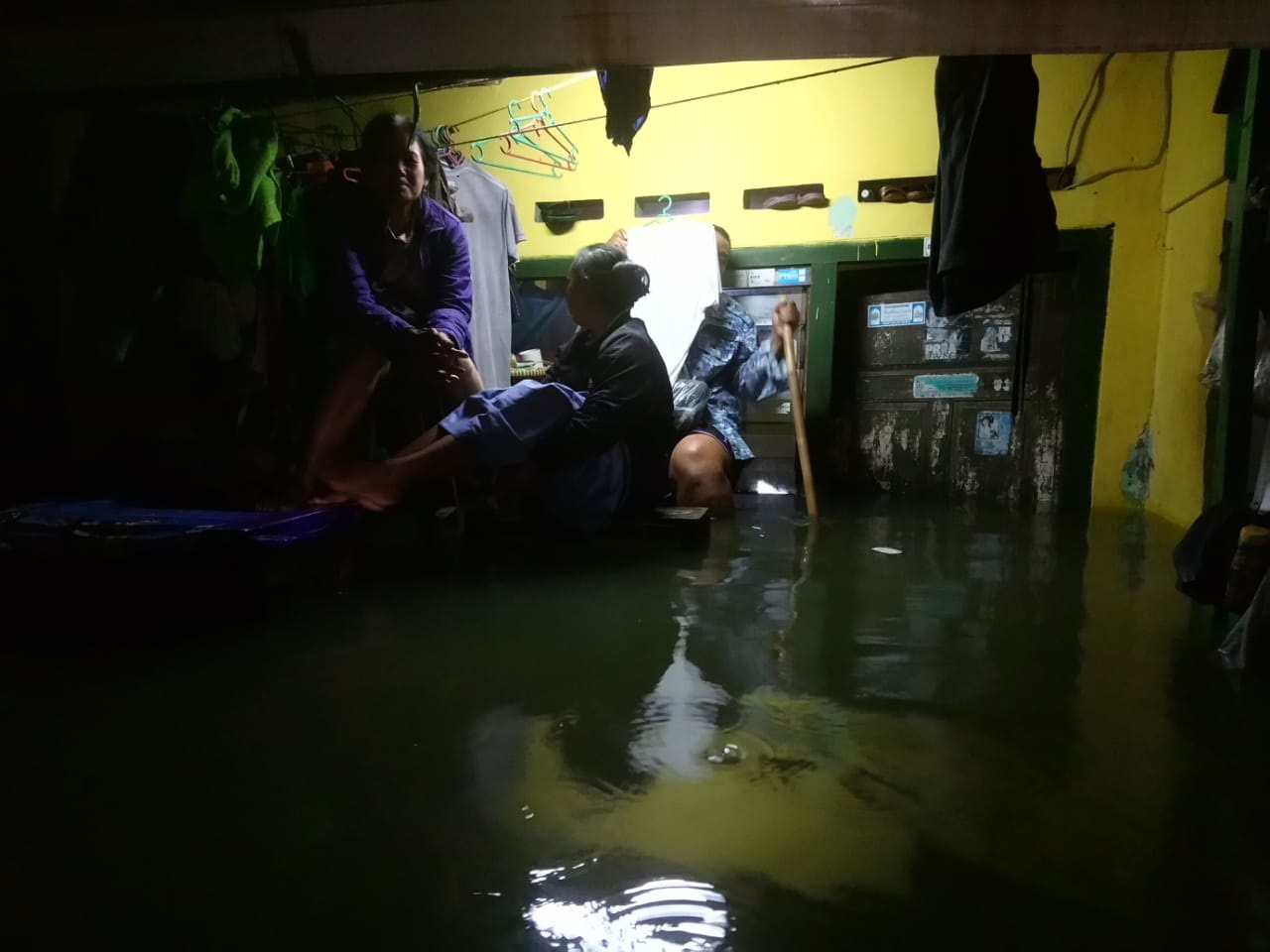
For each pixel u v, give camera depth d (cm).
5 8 186
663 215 420
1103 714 138
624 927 85
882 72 398
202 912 87
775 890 91
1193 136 328
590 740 129
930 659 165
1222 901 88
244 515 216
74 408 316
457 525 308
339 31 184
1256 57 193
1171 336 353
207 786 114
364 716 138
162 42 190
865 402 442
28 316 314
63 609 194
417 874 94
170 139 245
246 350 267
